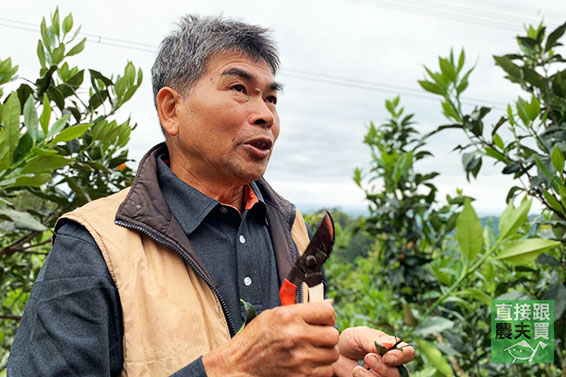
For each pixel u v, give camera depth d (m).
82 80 1.67
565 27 2.14
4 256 1.81
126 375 0.90
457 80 2.17
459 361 2.72
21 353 0.90
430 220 3.04
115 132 1.69
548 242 1.54
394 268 3.25
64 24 1.69
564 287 1.93
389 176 3.34
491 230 1.87
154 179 1.08
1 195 1.55
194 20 1.15
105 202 1.06
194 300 0.98
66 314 0.89
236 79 1.07
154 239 0.99
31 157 1.03
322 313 0.76
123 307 0.91
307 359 0.75
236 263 1.11
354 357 1.09
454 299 1.72
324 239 0.82
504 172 2.02
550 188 1.93
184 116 1.10
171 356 0.90
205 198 1.10
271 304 1.13
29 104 1.04
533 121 1.98
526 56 2.31
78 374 0.86
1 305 2.44
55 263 0.94
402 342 0.99
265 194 1.35
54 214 1.79
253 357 0.77
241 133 1.07
